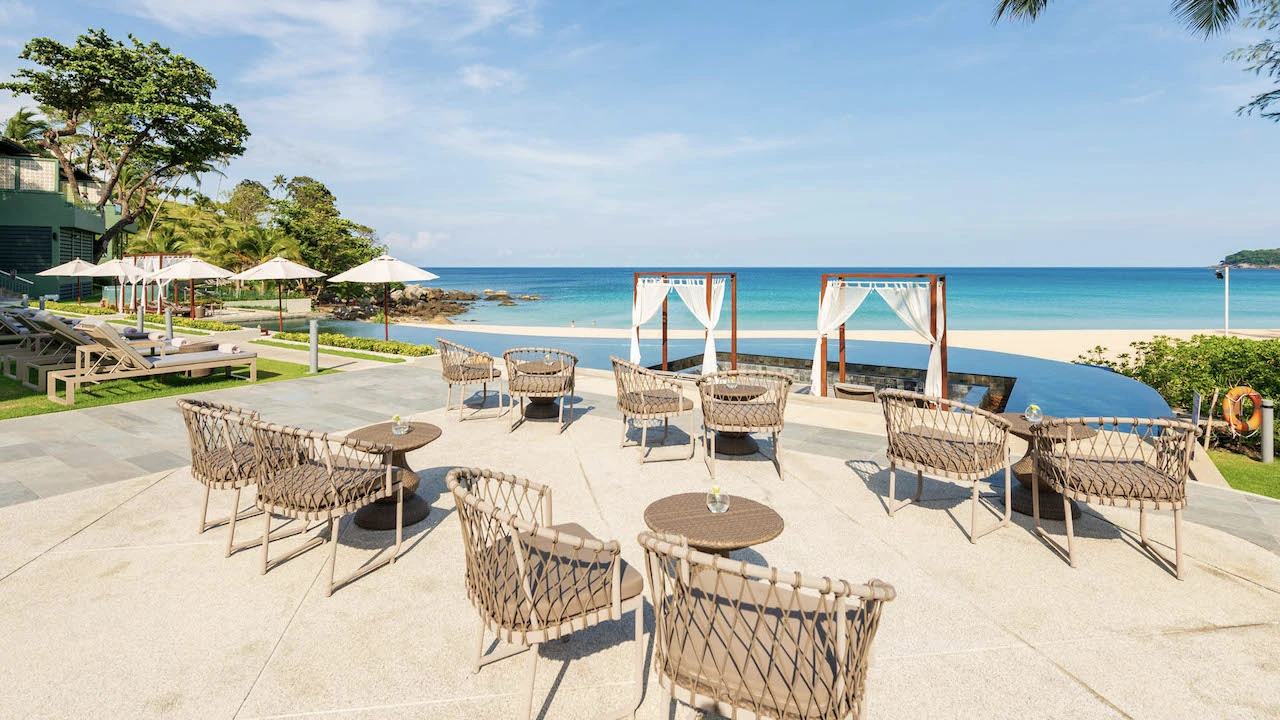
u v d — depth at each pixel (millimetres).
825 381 10492
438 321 34281
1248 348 9117
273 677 2609
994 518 4449
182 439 6125
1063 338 22641
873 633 1898
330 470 3252
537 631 2246
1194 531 4195
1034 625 3059
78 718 2357
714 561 1886
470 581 2477
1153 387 11586
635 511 4492
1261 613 3172
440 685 2580
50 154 34250
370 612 3111
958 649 2855
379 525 4074
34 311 10719
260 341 15078
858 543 3998
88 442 5992
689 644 2059
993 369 14750
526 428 6961
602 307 46531
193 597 3219
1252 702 2506
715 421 5234
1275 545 3975
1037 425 3992
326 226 38438
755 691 1878
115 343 7859
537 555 2631
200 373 9711
